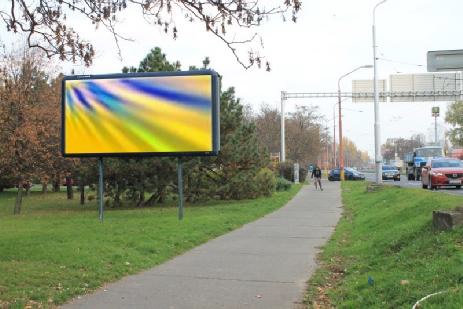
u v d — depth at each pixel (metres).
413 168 51.88
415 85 51.78
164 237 12.76
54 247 10.97
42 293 7.59
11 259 9.84
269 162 32.38
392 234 10.88
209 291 8.09
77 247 10.98
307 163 78.56
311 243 13.02
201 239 13.35
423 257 8.30
